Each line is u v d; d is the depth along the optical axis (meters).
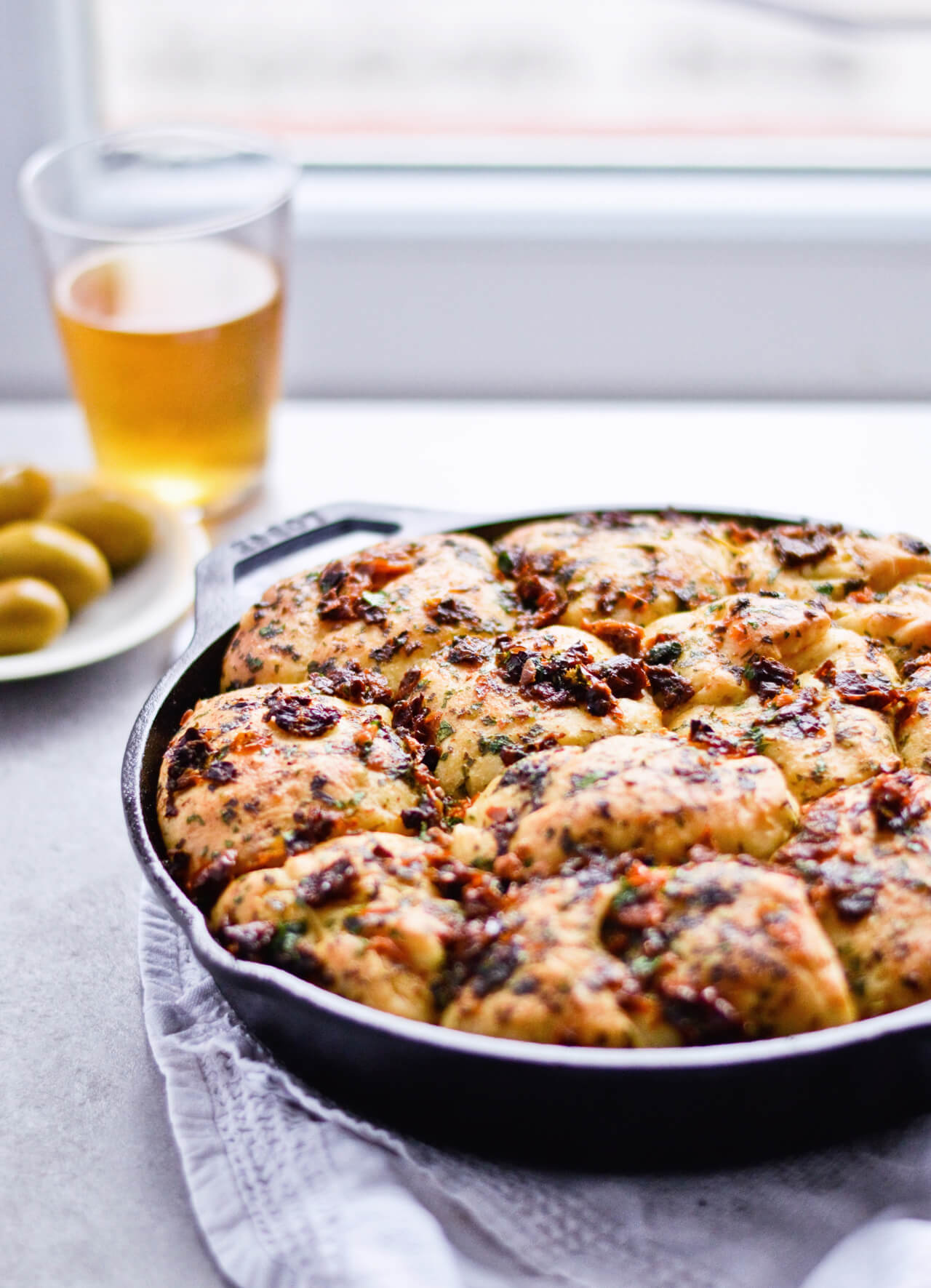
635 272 0.73
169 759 0.43
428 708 0.44
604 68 0.75
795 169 0.75
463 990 0.39
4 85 0.69
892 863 0.40
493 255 0.73
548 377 0.76
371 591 0.47
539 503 0.63
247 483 0.62
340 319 0.74
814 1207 0.40
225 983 0.40
